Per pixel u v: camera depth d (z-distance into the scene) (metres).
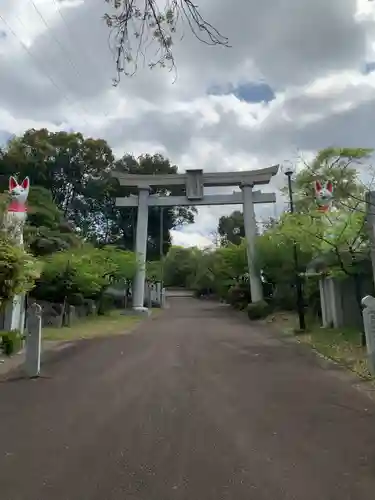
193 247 80.12
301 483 4.63
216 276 53.03
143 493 4.43
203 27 4.33
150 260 57.22
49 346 17.67
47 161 44.12
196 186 37.56
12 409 7.75
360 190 15.35
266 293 38.09
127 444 5.87
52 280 26.88
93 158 45.94
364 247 15.95
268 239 27.98
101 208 51.66
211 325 27.72
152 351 15.74
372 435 6.13
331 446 5.72
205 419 7.00
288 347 16.09
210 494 4.39
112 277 37.44
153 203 38.50
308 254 24.03
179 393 8.88
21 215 17.34
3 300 14.28
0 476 4.88
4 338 14.48
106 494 4.41
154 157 51.59
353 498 4.29
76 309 31.83
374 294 18.06
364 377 10.05
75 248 31.16
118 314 38.38
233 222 68.38
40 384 9.99
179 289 90.88
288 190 22.17
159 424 6.77
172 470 4.99
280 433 6.27
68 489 4.54
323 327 21.36
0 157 42.00
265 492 4.42
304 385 9.48
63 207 47.72
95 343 18.66
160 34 4.29
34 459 5.36
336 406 7.69
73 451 5.62
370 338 10.12
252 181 36.91
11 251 13.70
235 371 11.34
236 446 5.75
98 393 8.98
